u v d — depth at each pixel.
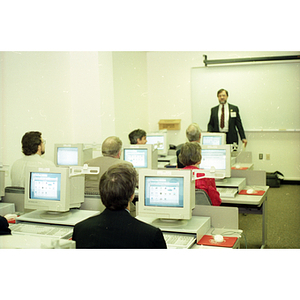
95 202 2.67
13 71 3.82
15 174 3.07
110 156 3.13
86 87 5.08
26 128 4.05
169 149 6.59
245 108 7.00
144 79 7.56
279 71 6.73
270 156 6.90
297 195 5.82
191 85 7.48
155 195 2.19
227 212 2.31
